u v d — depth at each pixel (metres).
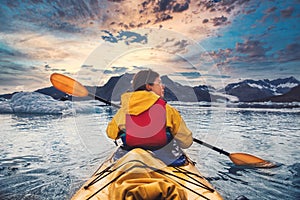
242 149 3.93
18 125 5.81
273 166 2.96
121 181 1.47
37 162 3.47
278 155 3.65
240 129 5.24
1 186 2.76
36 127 5.58
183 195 1.42
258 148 3.97
